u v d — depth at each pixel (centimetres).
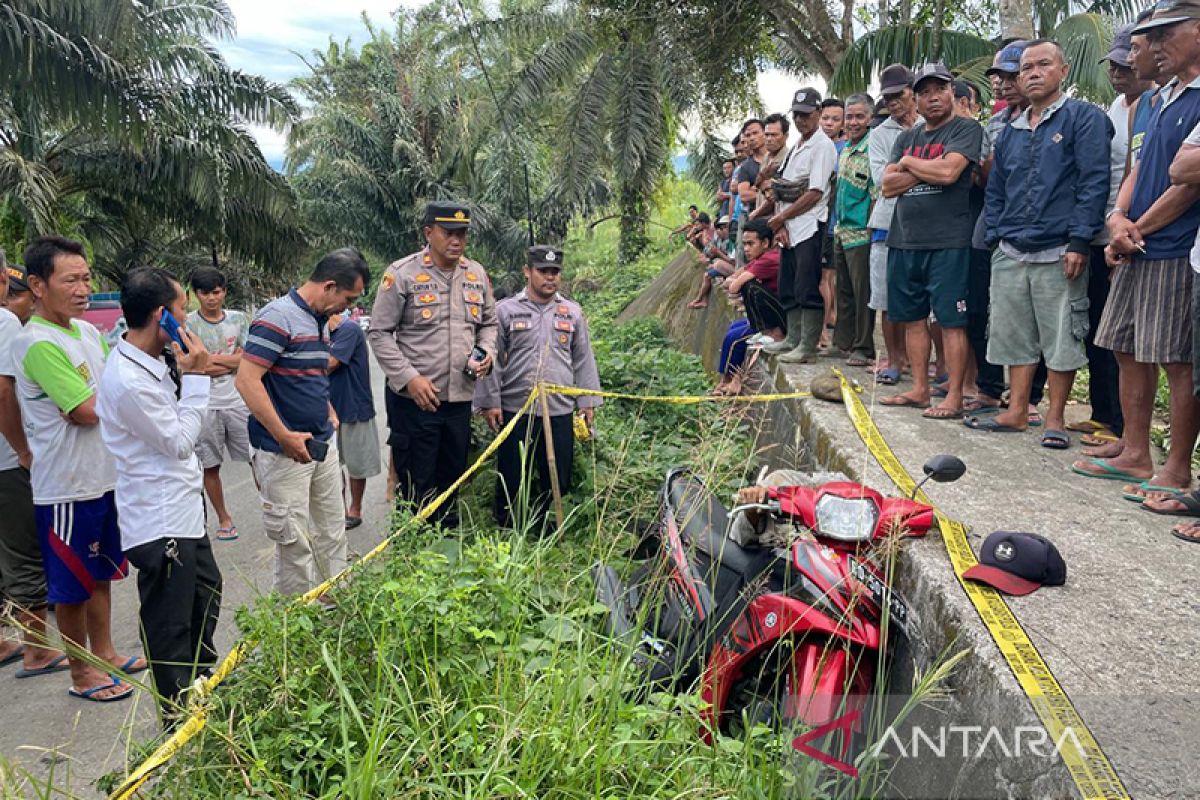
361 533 686
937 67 525
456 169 3191
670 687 332
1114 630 274
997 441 498
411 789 267
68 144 1680
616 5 1981
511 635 347
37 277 439
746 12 1820
